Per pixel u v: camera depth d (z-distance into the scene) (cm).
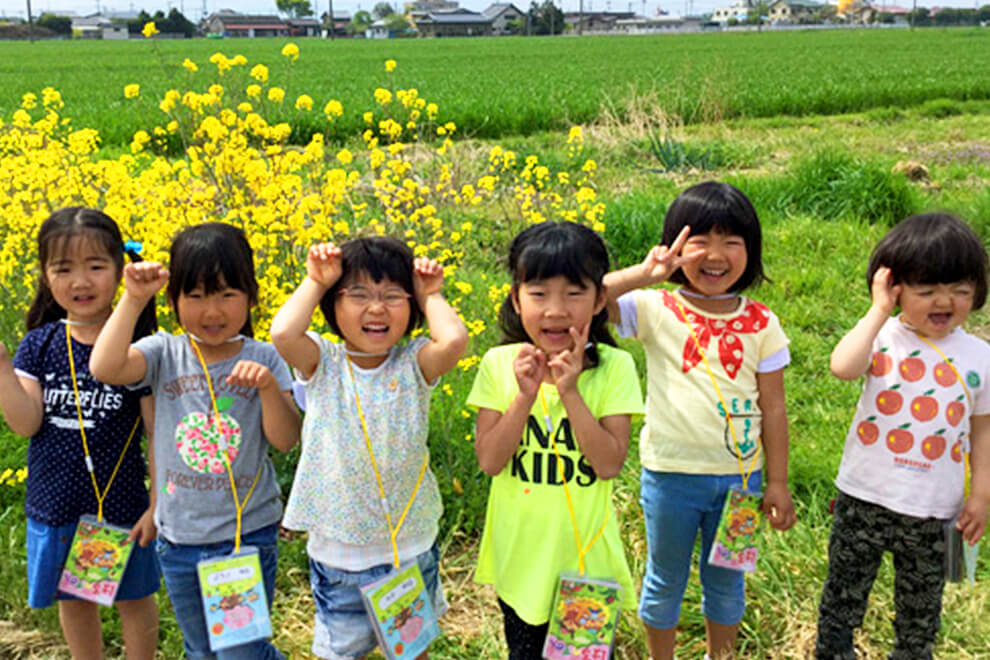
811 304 644
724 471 271
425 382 255
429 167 725
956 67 3291
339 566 251
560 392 233
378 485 249
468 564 356
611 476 241
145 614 290
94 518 268
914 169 1084
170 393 263
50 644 311
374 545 252
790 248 761
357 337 245
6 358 263
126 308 243
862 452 271
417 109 532
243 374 248
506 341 262
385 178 464
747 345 269
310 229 395
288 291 405
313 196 404
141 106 1902
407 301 247
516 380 238
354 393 249
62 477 270
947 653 304
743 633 318
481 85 2822
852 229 802
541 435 249
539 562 245
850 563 277
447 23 14238
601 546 247
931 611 271
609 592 235
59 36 13000
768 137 1556
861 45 5850
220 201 427
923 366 262
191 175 440
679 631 322
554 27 13750
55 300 286
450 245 598
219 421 260
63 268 266
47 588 274
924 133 1620
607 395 249
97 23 15662
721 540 265
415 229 466
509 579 249
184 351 265
